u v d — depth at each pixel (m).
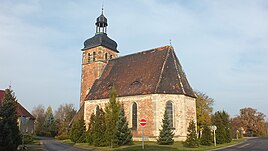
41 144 37.44
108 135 30.34
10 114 23.11
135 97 38.41
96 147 30.59
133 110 38.56
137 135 37.00
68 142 41.56
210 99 55.47
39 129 83.88
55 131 77.94
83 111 49.16
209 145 33.22
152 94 36.62
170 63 39.62
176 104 36.50
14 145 22.52
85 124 41.41
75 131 39.62
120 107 32.34
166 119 32.81
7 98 23.50
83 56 53.62
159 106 36.09
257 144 38.31
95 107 43.38
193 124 30.36
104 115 33.09
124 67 45.56
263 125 98.44
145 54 44.16
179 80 37.91
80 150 27.44
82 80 52.53
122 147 28.61
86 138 36.19
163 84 37.19
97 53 51.25
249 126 98.38
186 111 37.00
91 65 51.72
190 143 29.00
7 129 22.06
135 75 41.91
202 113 53.25
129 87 40.44
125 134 30.56
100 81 47.03
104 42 52.25
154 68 40.12
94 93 45.00
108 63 50.03
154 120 35.69
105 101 42.12
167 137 31.75
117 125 30.53
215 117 40.59
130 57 46.34
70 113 81.00
